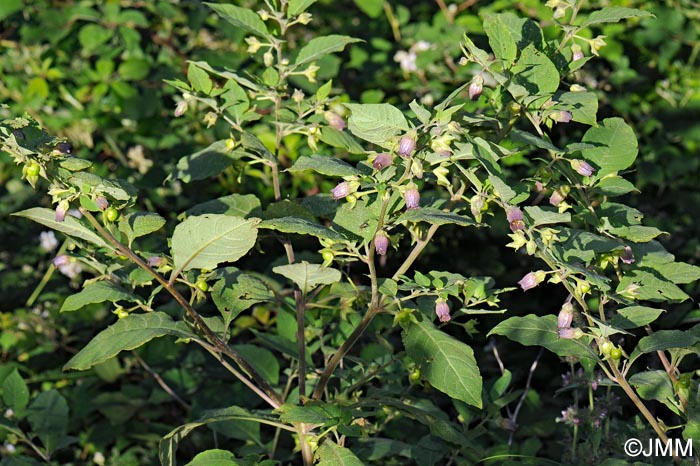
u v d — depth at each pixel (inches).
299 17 103.1
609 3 189.9
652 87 190.2
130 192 83.7
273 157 103.4
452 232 175.0
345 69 198.8
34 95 193.2
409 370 100.7
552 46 94.1
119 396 156.6
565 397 150.9
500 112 89.0
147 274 88.3
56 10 196.1
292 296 146.6
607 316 111.6
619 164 91.0
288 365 155.6
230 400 147.6
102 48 193.8
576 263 83.0
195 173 105.5
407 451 108.9
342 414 83.2
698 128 182.1
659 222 173.5
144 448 156.0
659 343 83.2
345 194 78.7
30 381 165.5
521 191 84.5
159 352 159.8
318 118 102.7
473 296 88.7
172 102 195.5
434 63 188.2
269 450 119.8
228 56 189.6
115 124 191.8
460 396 79.7
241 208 102.8
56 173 79.6
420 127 74.4
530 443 115.7
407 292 97.5
